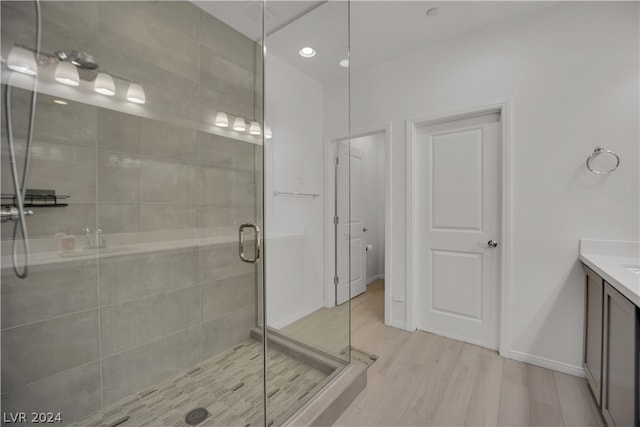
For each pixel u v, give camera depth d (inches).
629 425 43.0
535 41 76.7
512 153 79.7
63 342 56.4
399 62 100.3
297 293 96.1
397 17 80.4
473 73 86.0
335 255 105.7
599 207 69.1
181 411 60.4
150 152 69.5
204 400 63.6
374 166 170.9
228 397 64.3
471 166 89.7
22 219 51.8
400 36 88.8
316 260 102.2
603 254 68.1
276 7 83.7
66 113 56.6
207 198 80.4
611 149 67.8
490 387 68.0
